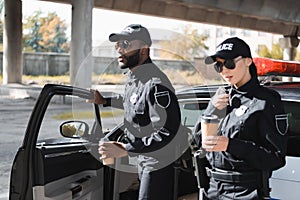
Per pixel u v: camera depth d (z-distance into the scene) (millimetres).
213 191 2449
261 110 2219
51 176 2662
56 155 2723
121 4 17266
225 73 2303
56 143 2898
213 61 2350
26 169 2494
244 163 2287
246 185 2301
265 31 25203
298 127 2799
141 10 18016
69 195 2787
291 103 2885
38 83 23469
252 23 23922
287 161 2609
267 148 2219
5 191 5414
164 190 2686
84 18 13375
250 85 2281
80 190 2889
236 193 2336
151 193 2670
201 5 17750
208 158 2479
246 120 2250
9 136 9547
